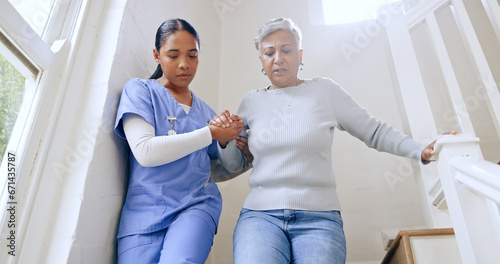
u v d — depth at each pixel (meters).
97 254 1.00
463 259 0.86
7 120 0.89
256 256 0.91
